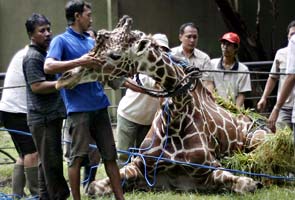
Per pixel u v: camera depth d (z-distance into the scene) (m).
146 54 9.52
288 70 8.97
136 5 22.27
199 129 10.71
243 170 10.96
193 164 10.46
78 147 8.80
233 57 12.63
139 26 22.36
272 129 11.20
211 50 22.86
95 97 8.84
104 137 8.97
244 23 20.55
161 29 22.48
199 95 11.15
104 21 21.95
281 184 11.09
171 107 10.55
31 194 10.41
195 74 10.24
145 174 10.71
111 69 8.85
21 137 10.31
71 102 8.79
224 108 11.88
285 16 22.88
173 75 9.96
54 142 9.11
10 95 10.50
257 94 18.05
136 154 10.62
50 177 9.15
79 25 8.89
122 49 8.98
